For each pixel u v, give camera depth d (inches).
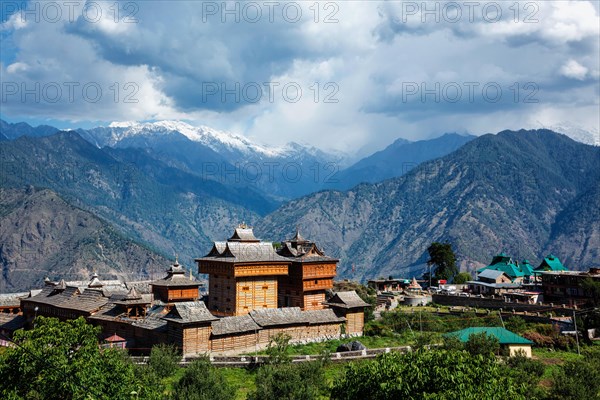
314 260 4490.7
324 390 2578.7
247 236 4532.5
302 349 3641.7
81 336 1815.9
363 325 4242.1
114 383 1713.8
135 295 3821.4
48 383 1635.1
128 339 3607.3
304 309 4434.1
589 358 3179.1
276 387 2284.7
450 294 6013.8
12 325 4510.3
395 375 1732.3
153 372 2325.3
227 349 3459.6
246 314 3794.3
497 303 5280.5
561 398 2415.1
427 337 3634.4
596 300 5064.0
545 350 3853.3
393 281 7696.9
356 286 6328.7
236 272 4119.1
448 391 1604.3
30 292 4877.0
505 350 3420.3
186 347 3272.6
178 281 4554.6
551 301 5575.8
